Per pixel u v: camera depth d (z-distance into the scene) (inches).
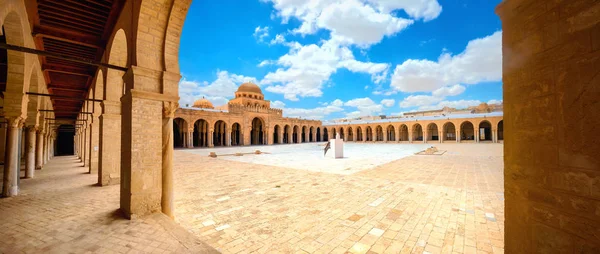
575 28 55.1
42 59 397.7
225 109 1642.5
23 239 155.1
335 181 386.0
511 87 75.0
